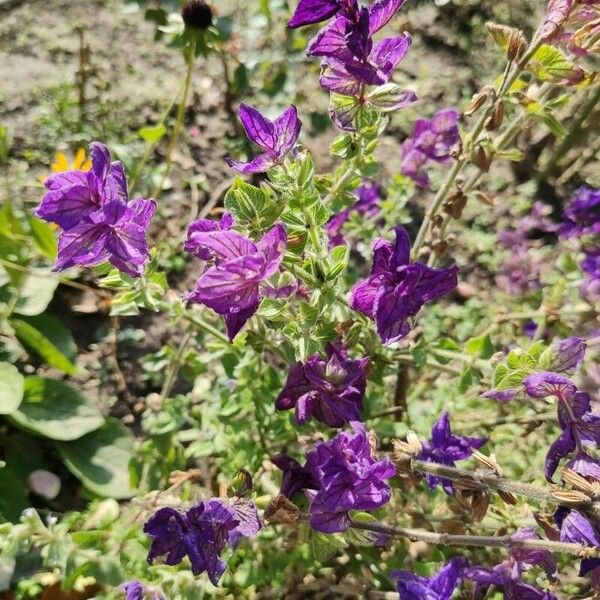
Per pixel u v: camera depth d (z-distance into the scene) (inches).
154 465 17.3
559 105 12.8
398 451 11.7
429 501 16.3
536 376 11.0
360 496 11.0
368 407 15.5
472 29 28.4
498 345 20.2
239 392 15.9
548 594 12.0
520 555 12.1
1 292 19.7
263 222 11.3
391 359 15.7
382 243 10.8
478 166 13.5
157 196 23.5
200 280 9.9
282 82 25.7
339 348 13.3
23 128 24.1
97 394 20.4
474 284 23.0
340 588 15.2
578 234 20.2
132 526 14.7
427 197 24.7
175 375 19.5
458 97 27.0
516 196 24.8
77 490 18.8
